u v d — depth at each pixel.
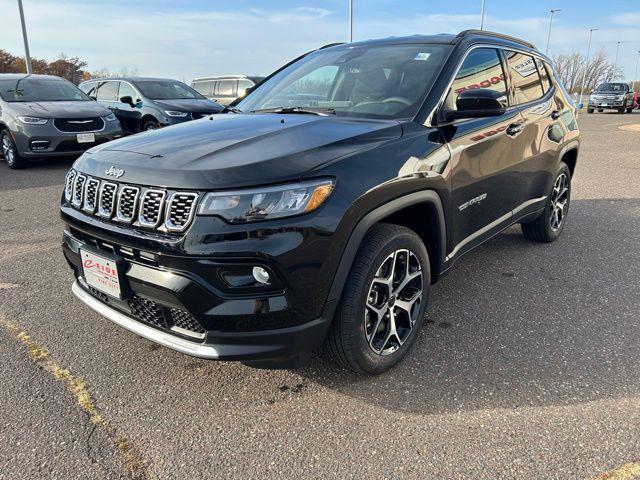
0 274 4.07
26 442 2.19
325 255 2.15
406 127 2.70
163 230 2.14
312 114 3.04
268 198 2.05
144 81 11.91
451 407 2.40
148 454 2.13
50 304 3.53
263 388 2.58
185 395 2.53
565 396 2.47
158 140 2.60
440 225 2.82
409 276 2.68
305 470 2.04
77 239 2.65
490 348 2.92
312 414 2.38
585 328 3.14
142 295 2.29
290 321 2.16
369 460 2.09
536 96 4.12
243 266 2.06
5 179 8.01
